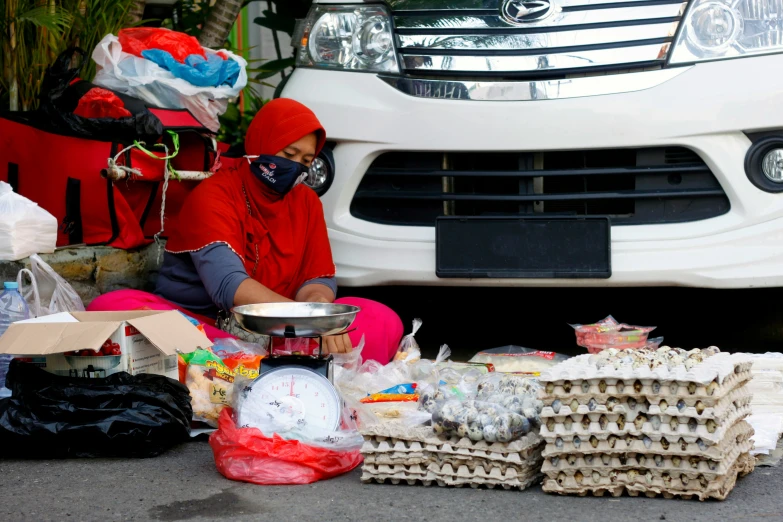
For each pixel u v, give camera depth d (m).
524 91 4.40
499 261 4.42
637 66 4.36
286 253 4.26
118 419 3.30
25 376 3.39
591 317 5.62
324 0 4.72
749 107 4.20
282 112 4.12
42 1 5.12
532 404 3.13
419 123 4.45
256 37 8.85
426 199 4.53
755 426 3.44
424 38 4.52
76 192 4.49
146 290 4.80
